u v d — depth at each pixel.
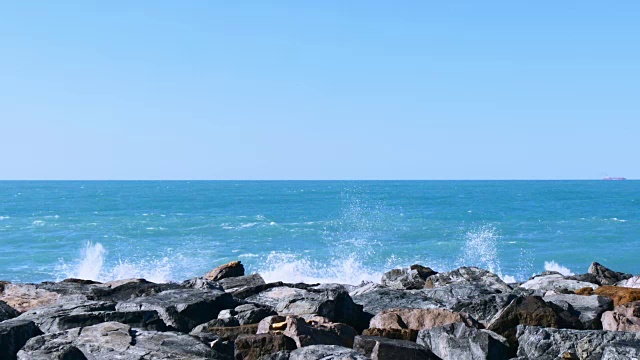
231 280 16.27
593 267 19.06
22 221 57.53
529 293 13.86
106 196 113.19
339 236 45.75
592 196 111.12
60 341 8.61
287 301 11.52
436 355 8.92
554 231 49.47
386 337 9.56
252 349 8.84
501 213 67.25
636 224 54.91
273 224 54.03
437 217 61.66
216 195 117.69
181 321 10.89
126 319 10.08
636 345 8.37
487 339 8.75
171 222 56.44
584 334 8.82
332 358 8.16
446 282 17.05
